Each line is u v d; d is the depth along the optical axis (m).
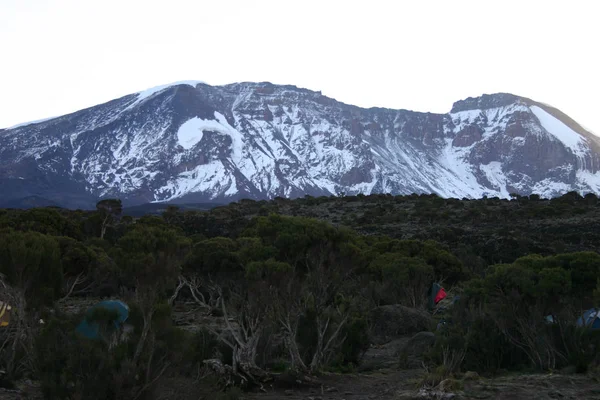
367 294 40.50
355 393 19.67
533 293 23.78
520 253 72.94
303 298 24.03
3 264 17.84
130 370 13.80
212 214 101.56
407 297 44.66
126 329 16.78
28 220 53.72
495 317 24.44
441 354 23.88
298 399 18.67
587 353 22.09
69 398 13.73
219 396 15.80
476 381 19.38
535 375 20.78
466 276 55.72
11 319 20.70
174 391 14.77
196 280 27.39
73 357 13.90
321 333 23.80
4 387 17.20
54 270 18.69
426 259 54.69
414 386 19.77
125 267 16.88
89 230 69.12
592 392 18.12
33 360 15.76
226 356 21.88
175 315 35.78
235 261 23.09
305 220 24.11
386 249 56.41
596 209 96.12
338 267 23.80
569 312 24.03
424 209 107.56
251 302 21.44
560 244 72.00
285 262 22.28
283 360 24.20
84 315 15.80
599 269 24.44
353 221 99.69
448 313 30.81
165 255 17.41
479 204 112.56
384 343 32.50
